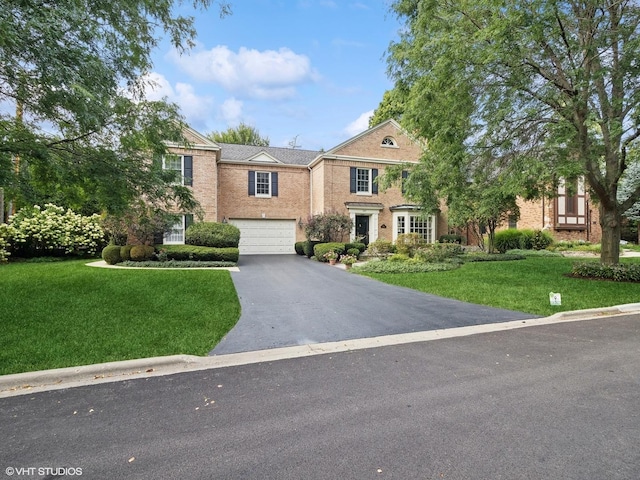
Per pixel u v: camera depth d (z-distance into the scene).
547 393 3.41
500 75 8.35
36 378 3.74
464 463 2.35
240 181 20.12
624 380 3.70
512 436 2.66
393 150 20.50
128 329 5.44
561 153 8.59
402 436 2.69
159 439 2.68
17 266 12.29
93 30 5.07
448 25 8.44
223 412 3.10
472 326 5.97
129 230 13.64
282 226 20.86
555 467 2.29
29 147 5.50
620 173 9.76
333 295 8.51
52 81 4.71
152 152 7.08
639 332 5.55
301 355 4.64
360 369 4.11
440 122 8.97
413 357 4.51
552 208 22.98
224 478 2.23
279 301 7.82
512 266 13.15
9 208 16.58
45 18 4.43
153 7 6.13
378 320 6.32
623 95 8.17
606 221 10.54
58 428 2.85
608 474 2.22
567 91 8.38
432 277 10.78
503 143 8.83
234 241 15.52
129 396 3.44
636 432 2.71
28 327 5.43
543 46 8.14
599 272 10.09
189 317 6.20
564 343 5.02
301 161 22.06
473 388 3.54
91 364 4.09
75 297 7.42
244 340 5.19
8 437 2.72
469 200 12.16
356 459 2.41
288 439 2.67
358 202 19.64
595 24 7.98
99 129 5.93
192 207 8.00
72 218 16.09
